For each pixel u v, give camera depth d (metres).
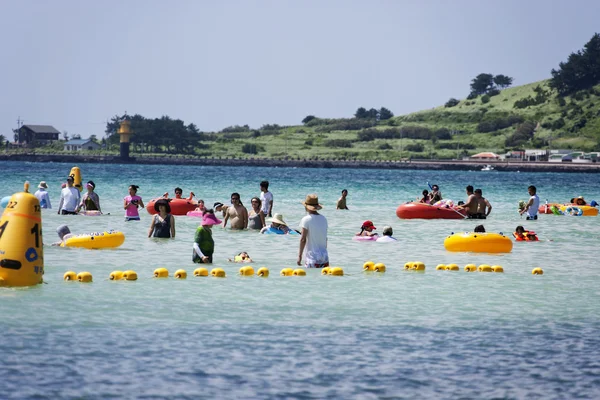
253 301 47.78
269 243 77.31
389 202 159.75
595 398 31.52
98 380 32.25
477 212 115.00
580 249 78.19
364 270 61.22
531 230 98.50
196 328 40.69
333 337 39.53
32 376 32.47
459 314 45.34
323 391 31.69
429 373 34.16
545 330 41.78
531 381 33.34
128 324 41.09
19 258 49.53
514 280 57.88
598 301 49.81
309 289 52.19
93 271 57.25
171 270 58.88
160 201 78.94
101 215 103.44
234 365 34.62
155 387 31.66
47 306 44.59
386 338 39.53
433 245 79.81
